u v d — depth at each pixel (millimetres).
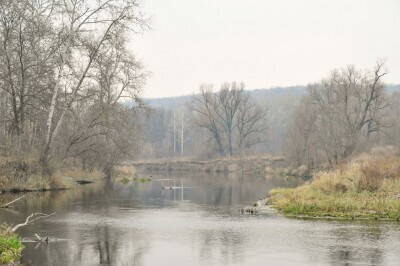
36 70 42219
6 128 44969
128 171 73688
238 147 117500
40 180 41688
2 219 24391
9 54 40781
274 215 27781
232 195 41500
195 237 20484
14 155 41062
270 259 16500
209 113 115812
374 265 15703
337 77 80125
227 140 120000
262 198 38406
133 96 51719
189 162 113688
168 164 115250
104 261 16203
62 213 27703
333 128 73312
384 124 77562
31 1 40281
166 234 21219
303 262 16109
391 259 16469
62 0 41250
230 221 25312
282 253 17406
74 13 41406
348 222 24875
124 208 30875
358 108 78000
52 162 44406
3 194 37094
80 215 27031
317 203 28875
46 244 18734
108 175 64938
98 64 44750
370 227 23188
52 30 41750
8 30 39344
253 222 24953
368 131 77625
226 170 102938
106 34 42750
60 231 21672
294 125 88875
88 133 50469
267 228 22891
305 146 82375
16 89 43406
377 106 78125
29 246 18281
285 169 86562
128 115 53031
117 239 19953
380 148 63750
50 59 42625
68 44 41406
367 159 43344
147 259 16547
